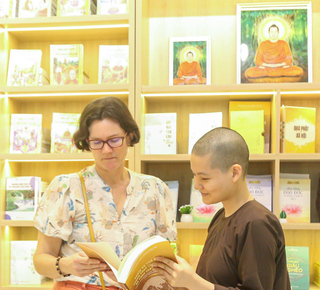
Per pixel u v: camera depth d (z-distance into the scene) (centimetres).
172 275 127
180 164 314
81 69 295
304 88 274
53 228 174
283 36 301
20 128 297
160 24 317
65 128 297
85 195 179
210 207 290
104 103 175
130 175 191
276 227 136
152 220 187
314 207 302
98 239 177
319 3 307
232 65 310
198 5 316
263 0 311
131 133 183
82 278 174
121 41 321
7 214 291
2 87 291
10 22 291
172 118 289
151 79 316
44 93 296
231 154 143
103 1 294
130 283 123
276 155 276
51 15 296
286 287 142
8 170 302
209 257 147
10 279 293
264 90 280
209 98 304
